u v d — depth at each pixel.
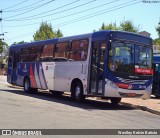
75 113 13.80
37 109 14.35
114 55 16.11
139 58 16.78
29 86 23.70
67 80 19.09
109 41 16.08
